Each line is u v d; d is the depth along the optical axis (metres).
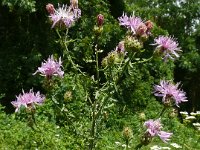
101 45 11.51
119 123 9.71
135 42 3.15
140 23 3.22
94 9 12.02
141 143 3.04
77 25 11.39
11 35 11.18
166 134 3.04
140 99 11.89
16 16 11.09
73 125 3.43
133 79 11.77
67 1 10.93
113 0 14.56
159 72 13.16
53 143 6.66
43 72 3.36
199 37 23.14
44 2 10.88
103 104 3.32
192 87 22.97
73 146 6.78
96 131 3.38
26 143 6.70
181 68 22.34
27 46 11.01
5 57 10.64
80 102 8.41
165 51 3.30
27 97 3.40
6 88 10.38
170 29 23.45
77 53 10.82
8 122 7.86
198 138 9.12
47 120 8.10
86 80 3.50
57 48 11.02
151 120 3.06
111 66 3.26
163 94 3.25
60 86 8.59
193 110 21.59
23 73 10.51
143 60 3.32
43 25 11.19
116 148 6.85
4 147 6.64
